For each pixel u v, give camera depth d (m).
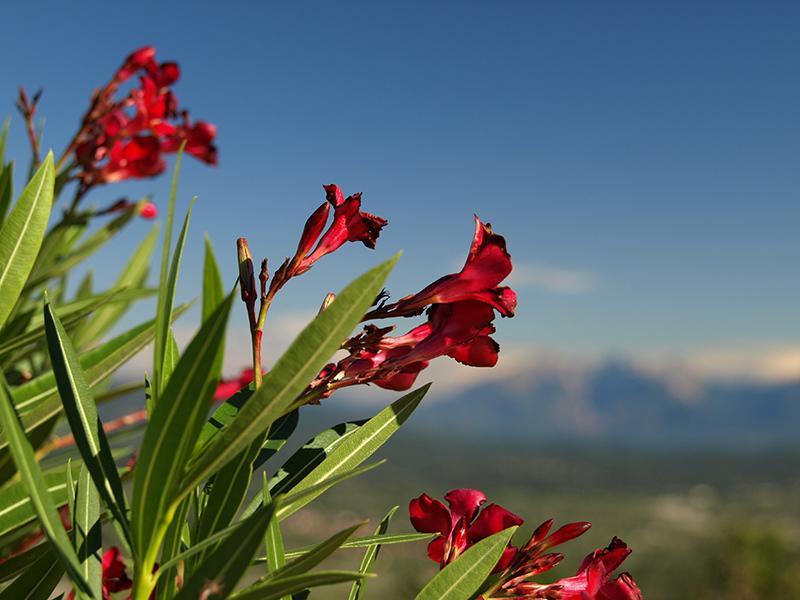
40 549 0.57
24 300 0.86
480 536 0.52
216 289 0.44
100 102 0.91
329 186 0.48
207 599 0.37
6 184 0.77
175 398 0.37
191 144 0.97
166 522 0.40
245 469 0.45
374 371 0.47
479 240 0.47
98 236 0.92
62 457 0.79
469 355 0.48
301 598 0.49
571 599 0.50
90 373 0.63
